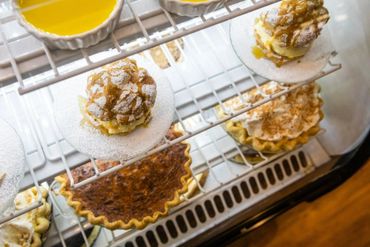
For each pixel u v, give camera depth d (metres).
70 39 0.43
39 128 0.64
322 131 0.85
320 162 0.86
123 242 0.76
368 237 0.97
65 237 0.74
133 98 0.54
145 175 0.71
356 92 0.79
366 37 0.71
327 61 0.69
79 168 0.68
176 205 0.71
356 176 1.02
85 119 0.58
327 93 0.86
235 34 0.69
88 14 0.46
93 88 0.54
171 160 0.73
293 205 0.83
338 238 0.97
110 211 0.68
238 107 0.77
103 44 0.49
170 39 0.47
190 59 0.73
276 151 0.81
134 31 0.50
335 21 0.75
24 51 0.46
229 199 0.82
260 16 0.67
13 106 0.66
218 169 0.83
